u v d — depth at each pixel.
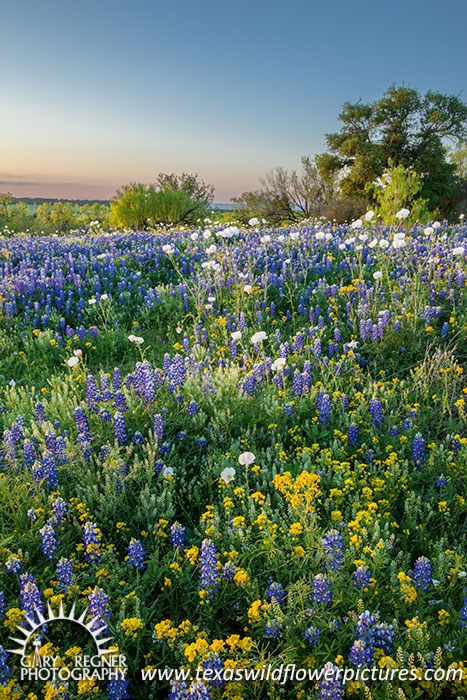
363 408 5.38
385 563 3.29
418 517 3.98
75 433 5.12
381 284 8.97
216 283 9.52
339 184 46.22
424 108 45.66
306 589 2.94
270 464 4.64
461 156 49.25
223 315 8.87
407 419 5.02
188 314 9.12
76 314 9.70
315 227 15.97
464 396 5.52
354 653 2.50
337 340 6.98
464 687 2.46
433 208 44.28
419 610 2.93
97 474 4.33
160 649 3.01
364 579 2.91
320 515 3.92
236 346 7.40
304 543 3.35
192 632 2.87
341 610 2.99
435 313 7.19
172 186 43.31
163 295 9.97
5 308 9.26
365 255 10.80
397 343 6.88
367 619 2.59
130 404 5.55
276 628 2.77
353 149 46.19
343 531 3.49
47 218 48.28
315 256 10.91
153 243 14.84
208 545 3.06
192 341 8.29
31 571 3.40
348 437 4.87
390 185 19.06
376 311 7.72
